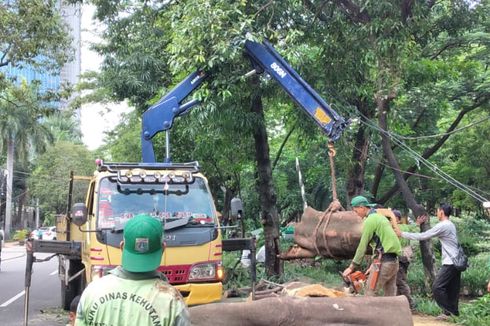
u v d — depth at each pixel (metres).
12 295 13.87
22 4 14.83
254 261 8.48
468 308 9.14
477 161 18.95
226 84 10.27
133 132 23.56
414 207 11.31
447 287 9.15
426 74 13.38
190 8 9.59
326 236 7.08
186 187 8.17
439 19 12.98
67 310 11.00
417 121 17.38
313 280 11.12
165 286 2.84
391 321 5.33
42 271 20.70
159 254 2.87
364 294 7.49
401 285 10.03
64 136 61.44
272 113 18.53
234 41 9.45
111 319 2.73
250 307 5.21
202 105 10.74
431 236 9.06
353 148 13.32
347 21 11.73
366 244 6.81
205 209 8.04
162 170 8.44
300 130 13.44
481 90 15.67
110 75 15.59
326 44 11.89
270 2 10.73
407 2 11.20
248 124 12.12
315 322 5.22
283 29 11.70
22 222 65.19
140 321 2.72
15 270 21.17
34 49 15.17
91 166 55.88
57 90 18.06
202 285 7.56
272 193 12.91
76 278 10.12
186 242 7.62
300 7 11.57
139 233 2.80
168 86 15.41
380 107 11.47
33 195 58.97
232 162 16.92
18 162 54.16
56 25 15.87
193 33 9.65
